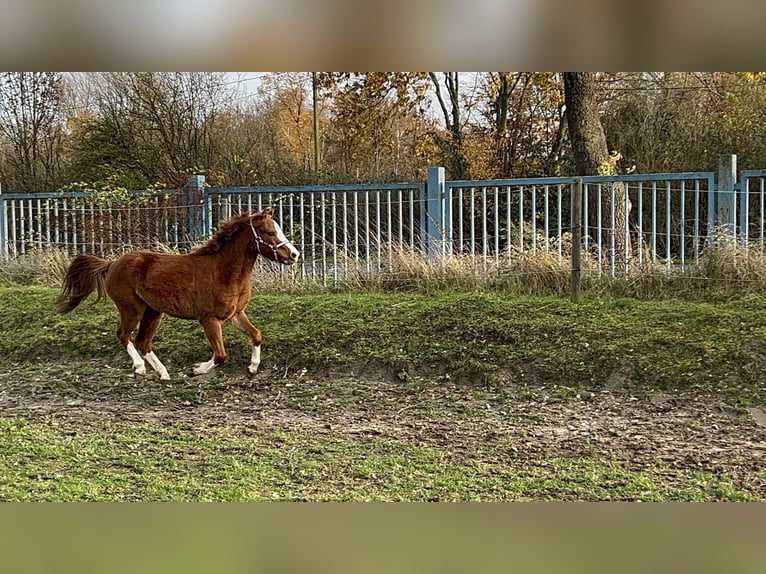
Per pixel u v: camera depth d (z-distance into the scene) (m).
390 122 22.06
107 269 8.41
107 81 21.20
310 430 6.95
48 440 6.61
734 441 6.37
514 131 20.91
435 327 9.20
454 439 6.57
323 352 8.99
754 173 10.16
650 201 16.33
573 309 9.33
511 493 5.20
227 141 21.02
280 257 8.06
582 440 6.46
